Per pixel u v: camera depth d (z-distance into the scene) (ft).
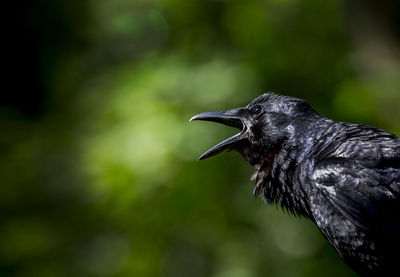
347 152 24.30
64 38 51.03
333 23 46.65
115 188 39.34
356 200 23.63
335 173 24.08
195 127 39.55
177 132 38.99
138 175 38.63
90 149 41.09
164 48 44.91
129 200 39.63
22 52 55.57
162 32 45.68
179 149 38.81
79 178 42.86
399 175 23.49
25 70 55.42
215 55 43.88
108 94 43.75
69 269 44.19
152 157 38.34
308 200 25.17
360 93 40.14
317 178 24.47
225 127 39.73
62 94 47.70
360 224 23.58
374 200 23.45
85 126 43.83
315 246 41.70
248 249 42.22
